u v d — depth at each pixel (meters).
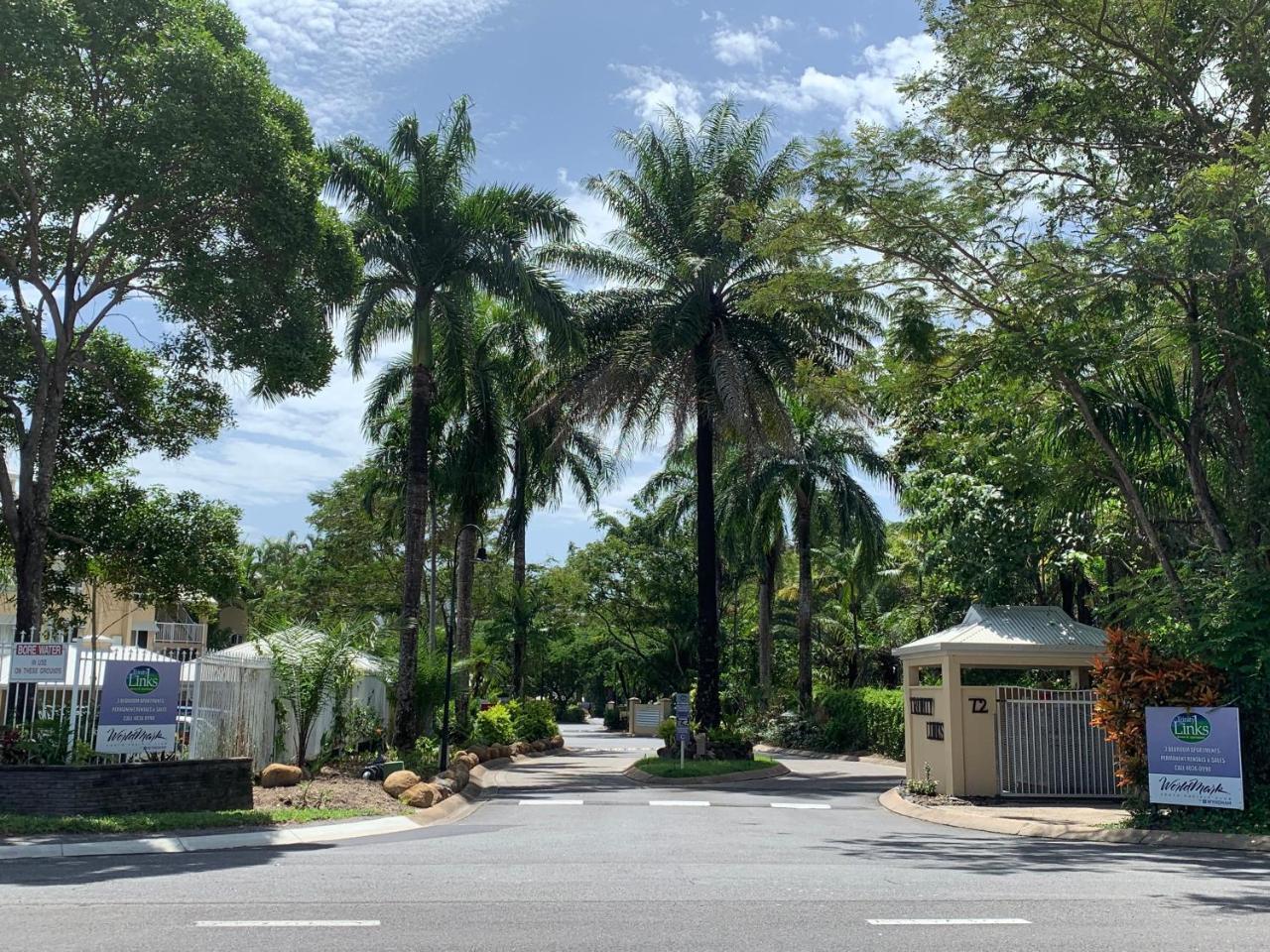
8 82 15.13
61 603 22.44
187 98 16.00
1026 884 10.17
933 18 17.28
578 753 41.69
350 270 18.91
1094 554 27.78
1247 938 7.52
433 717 30.70
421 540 26.06
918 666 22.11
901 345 18.91
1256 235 15.51
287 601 54.53
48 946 6.93
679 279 29.73
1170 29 16.48
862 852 13.02
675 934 7.53
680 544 60.38
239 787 15.76
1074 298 16.28
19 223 17.89
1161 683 15.67
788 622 61.38
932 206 17.02
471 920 8.00
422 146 25.98
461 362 28.02
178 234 16.92
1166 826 15.27
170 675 15.42
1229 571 15.81
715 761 28.94
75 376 20.58
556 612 60.50
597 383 29.00
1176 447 18.53
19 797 13.84
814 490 40.72
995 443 21.95
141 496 21.67
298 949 6.91
